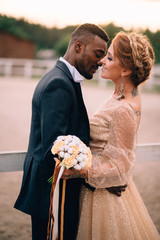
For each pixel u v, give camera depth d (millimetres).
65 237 1952
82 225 1961
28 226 3082
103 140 1928
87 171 1814
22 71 21391
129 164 1858
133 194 2090
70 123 1831
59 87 1756
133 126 1841
